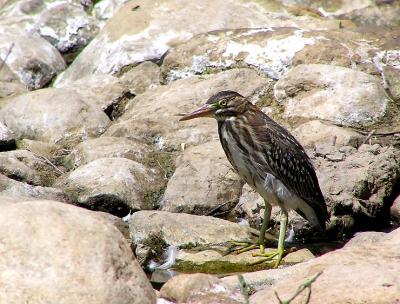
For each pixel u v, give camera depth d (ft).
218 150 46.73
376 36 56.59
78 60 61.21
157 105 52.13
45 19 65.26
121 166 44.88
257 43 56.03
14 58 59.77
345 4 64.18
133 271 26.63
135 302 26.20
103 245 26.32
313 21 61.46
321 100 50.88
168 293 30.73
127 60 58.29
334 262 30.73
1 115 51.96
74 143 50.37
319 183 43.42
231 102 39.93
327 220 40.88
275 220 42.75
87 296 25.40
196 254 39.27
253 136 39.63
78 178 44.34
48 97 51.98
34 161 46.62
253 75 54.03
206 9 60.95
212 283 30.73
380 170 43.86
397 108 51.13
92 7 68.85
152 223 40.60
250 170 40.19
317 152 45.44
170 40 59.00
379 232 40.45
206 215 43.70
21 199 38.09
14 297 25.07
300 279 30.07
